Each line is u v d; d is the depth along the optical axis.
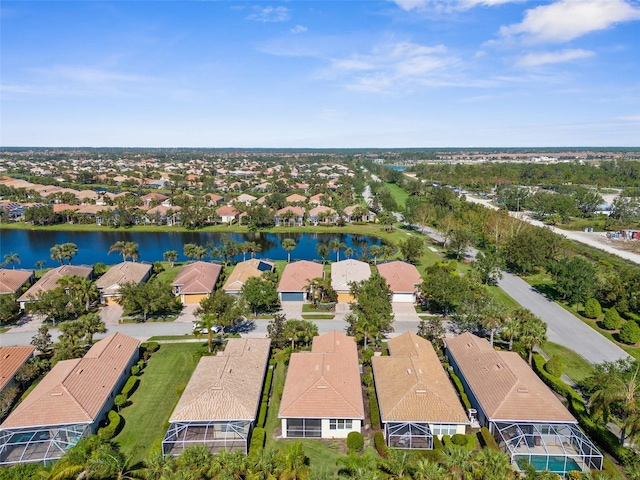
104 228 141.00
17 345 59.25
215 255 97.88
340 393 42.28
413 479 30.83
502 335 59.22
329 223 146.75
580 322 67.00
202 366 48.06
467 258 103.31
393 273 79.56
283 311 70.81
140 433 41.38
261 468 30.78
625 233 126.12
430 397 41.59
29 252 114.88
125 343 53.28
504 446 38.44
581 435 37.94
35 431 38.44
